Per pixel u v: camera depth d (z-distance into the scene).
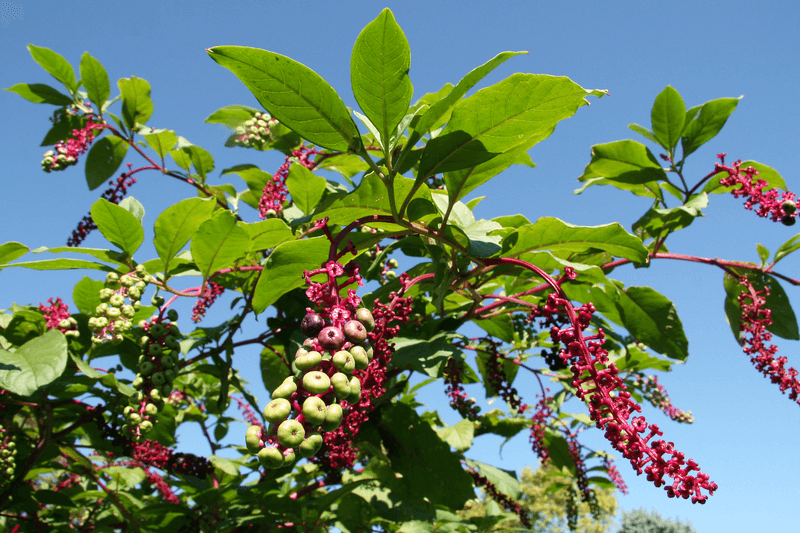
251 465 4.27
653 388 4.94
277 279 2.37
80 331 3.51
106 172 4.48
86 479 4.79
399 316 1.85
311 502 3.77
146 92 4.60
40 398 3.21
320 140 1.89
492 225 2.56
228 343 3.57
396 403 3.87
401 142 3.77
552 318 1.77
